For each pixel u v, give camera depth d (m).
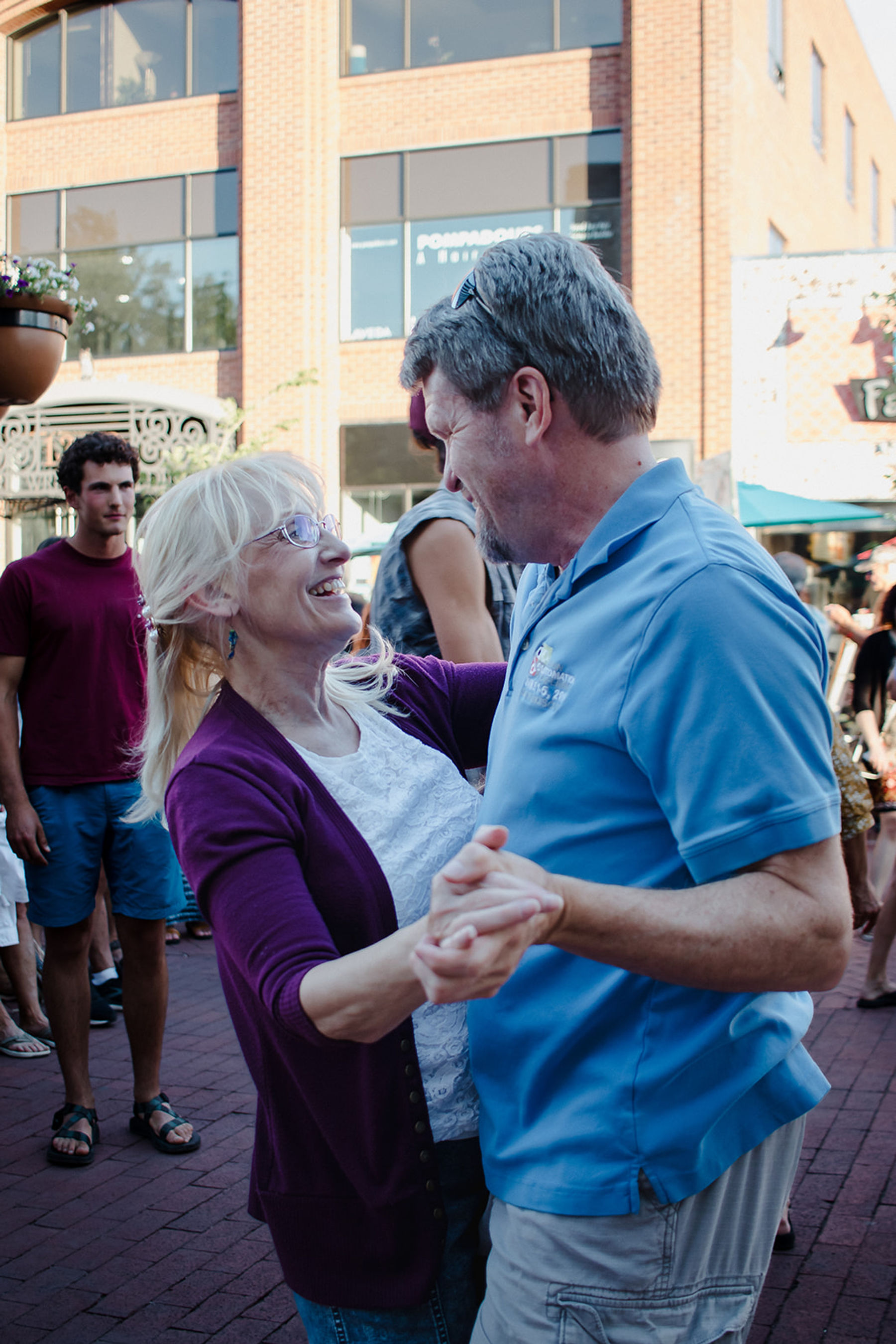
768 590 1.23
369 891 1.44
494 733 1.51
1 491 16.80
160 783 1.65
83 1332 2.78
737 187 14.37
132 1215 3.38
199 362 16.56
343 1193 1.47
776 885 1.15
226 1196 3.49
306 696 1.59
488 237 15.58
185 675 1.66
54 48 17.44
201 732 1.51
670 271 14.21
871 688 6.77
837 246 20.20
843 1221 3.27
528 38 15.44
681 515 1.32
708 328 13.90
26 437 16.72
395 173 15.87
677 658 1.20
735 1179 1.35
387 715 1.72
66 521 17.06
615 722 1.25
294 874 1.32
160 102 16.88
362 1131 1.43
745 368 13.76
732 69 14.20
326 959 1.23
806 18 17.91
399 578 2.50
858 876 4.75
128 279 16.97
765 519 11.88
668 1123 1.27
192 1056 4.78
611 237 15.13
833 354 13.48
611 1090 1.29
